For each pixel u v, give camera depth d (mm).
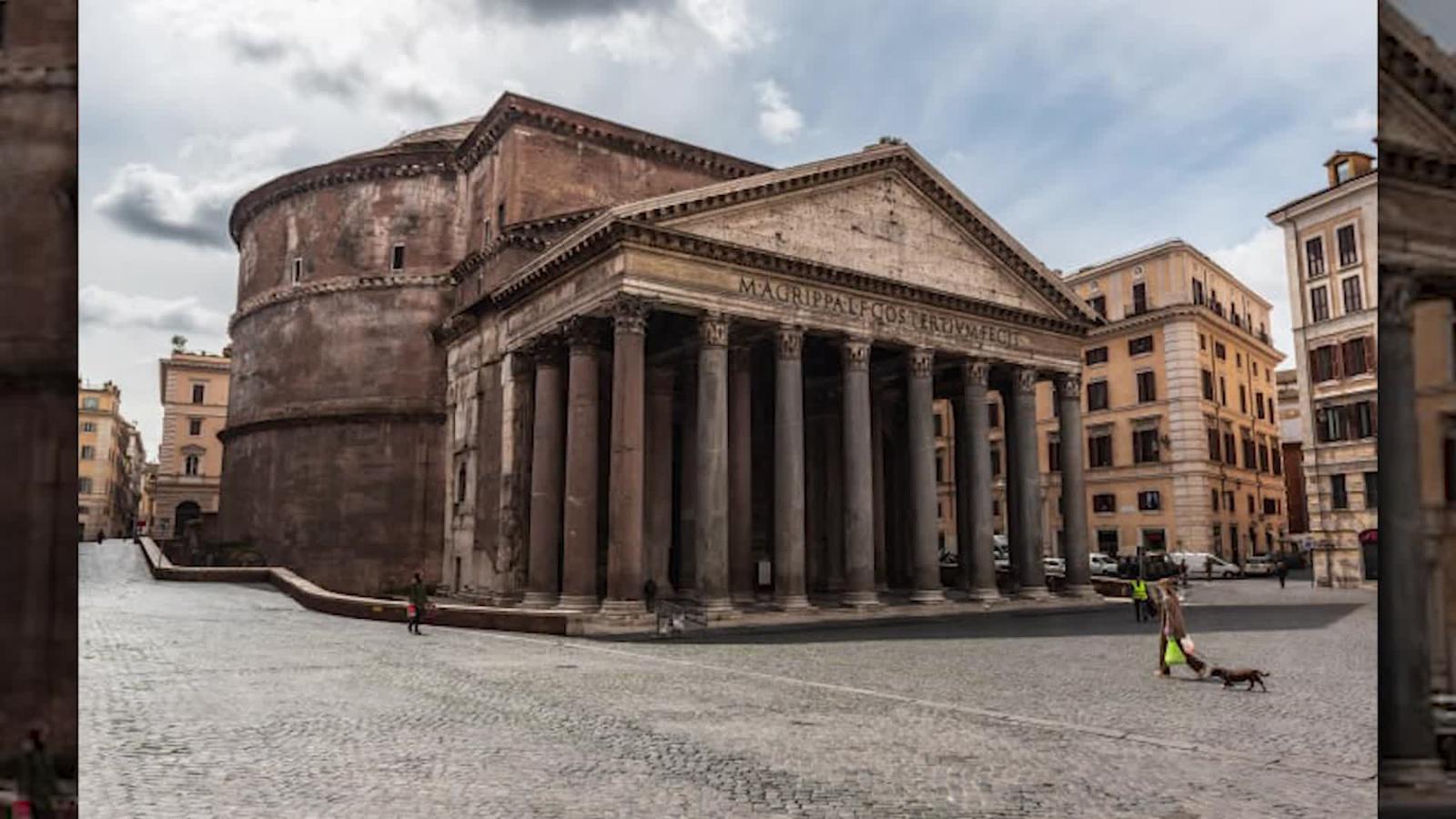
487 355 39812
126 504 104562
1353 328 41938
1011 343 39000
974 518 37125
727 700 15648
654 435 37094
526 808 9188
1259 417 65875
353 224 48188
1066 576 40250
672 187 43656
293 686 16391
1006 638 26453
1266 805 9430
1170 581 18641
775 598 31688
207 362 86062
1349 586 43031
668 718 13938
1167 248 60344
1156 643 24875
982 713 14586
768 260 31688
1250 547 62000
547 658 21422
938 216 37219
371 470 45125
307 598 34312
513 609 31719
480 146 43812
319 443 46438
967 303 37031
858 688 17078
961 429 43219
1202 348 59719
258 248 52844
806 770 10828
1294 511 72062
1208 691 16812
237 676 17406
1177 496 58438
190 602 33844
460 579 41188
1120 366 62531
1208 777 10570
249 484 49750
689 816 8984
